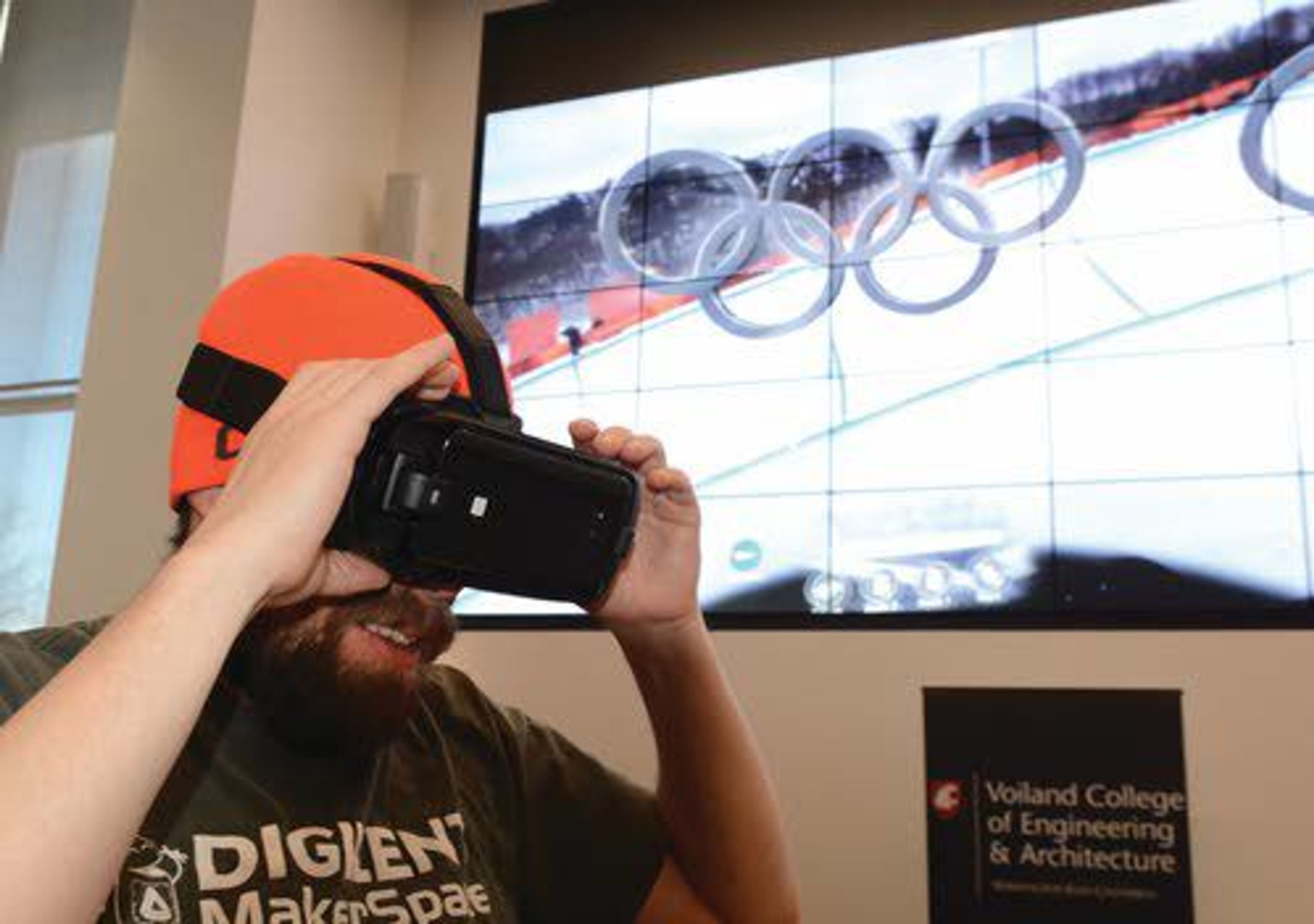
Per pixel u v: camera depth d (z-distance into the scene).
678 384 3.26
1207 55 2.99
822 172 3.27
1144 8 3.08
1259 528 2.71
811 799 2.91
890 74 3.27
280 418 0.59
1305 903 2.52
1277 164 2.87
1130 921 2.30
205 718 0.75
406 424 0.62
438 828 0.84
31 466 3.63
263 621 0.70
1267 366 2.78
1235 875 2.58
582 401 3.34
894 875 2.81
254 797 0.75
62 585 3.00
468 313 0.74
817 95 3.33
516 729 0.97
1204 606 2.72
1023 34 3.17
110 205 3.21
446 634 0.73
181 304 3.06
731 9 3.48
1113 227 2.97
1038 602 2.84
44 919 0.44
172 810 0.72
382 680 0.70
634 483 0.72
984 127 3.15
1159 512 2.79
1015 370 2.97
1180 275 2.89
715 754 0.88
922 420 3.02
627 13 3.58
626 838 0.92
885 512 3.00
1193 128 2.95
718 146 3.39
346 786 0.79
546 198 3.53
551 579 0.69
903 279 3.12
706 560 3.11
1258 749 2.62
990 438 2.96
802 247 3.23
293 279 0.70
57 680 0.49
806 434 3.11
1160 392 2.85
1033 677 2.81
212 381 0.68
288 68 3.30
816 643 2.99
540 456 0.68
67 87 3.86
